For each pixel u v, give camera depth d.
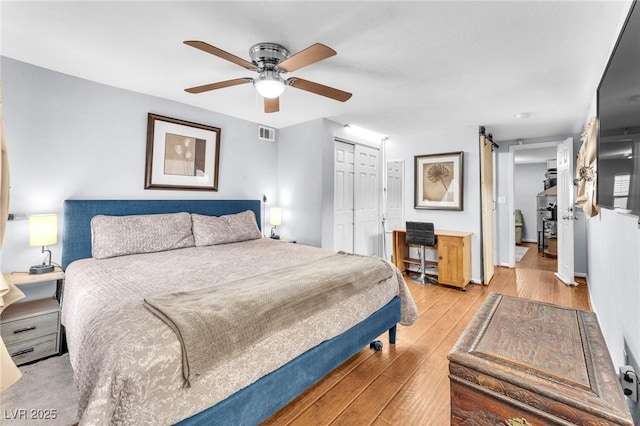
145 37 1.92
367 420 1.60
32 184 2.38
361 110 3.39
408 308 2.43
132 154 2.92
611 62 1.31
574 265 4.38
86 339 1.19
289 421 1.59
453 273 3.90
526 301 1.30
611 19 1.66
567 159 4.15
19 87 2.29
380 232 4.95
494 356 0.87
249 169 3.95
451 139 4.37
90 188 2.67
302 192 3.97
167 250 2.75
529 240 8.05
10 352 1.99
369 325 2.04
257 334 1.29
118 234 2.52
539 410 0.73
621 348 1.62
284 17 1.68
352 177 4.36
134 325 1.14
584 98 2.92
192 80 2.63
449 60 2.17
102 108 2.72
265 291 1.52
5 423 1.54
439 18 1.68
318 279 1.76
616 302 1.77
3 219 1.40
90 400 0.93
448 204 4.38
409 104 3.17
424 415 1.64
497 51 2.04
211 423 1.16
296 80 2.05
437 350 2.34
